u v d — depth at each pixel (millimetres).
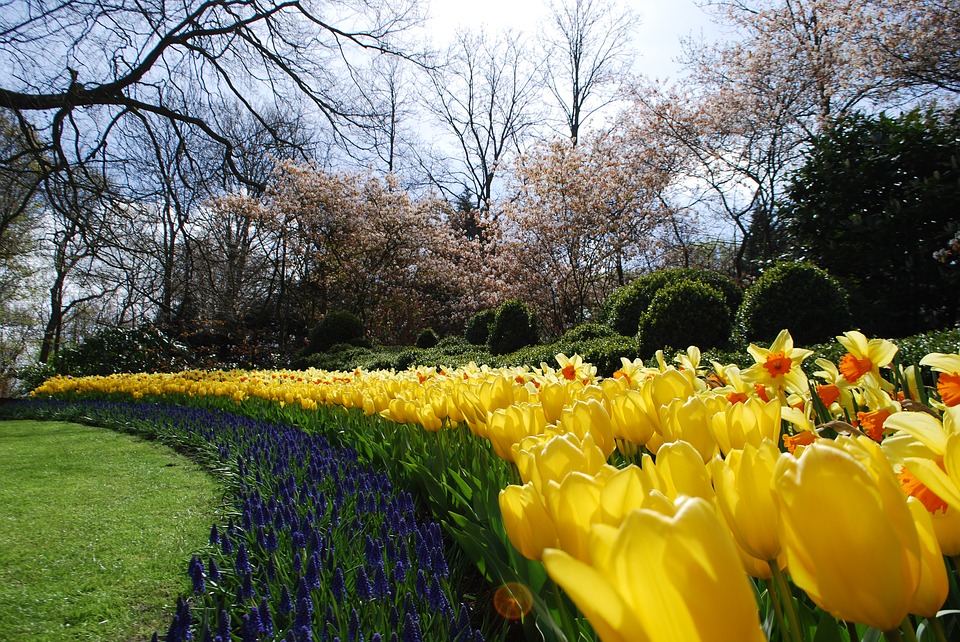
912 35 13664
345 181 22500
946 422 691
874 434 1418
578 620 1260
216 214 21375
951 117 10781
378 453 3531
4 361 23094
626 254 17500
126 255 18328
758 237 18250
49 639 2271
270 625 1696
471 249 25078
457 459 2600
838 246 9898
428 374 4594
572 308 16047
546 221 15914
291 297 23047
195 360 18906
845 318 7578
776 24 15914
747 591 381
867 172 9602
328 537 2385
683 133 17219
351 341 18906
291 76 15766
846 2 15039
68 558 3139
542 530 782
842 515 454
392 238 22812
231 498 3850
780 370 1908
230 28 14891
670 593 362
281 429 5695
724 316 8062
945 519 641
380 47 16734
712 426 1153
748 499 669
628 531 370
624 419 1447
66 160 11234
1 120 13156
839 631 947
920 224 9180
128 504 4195
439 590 1716
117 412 9031
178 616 1621
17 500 4441
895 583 460
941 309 9242
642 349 8266
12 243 17766
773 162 15797
